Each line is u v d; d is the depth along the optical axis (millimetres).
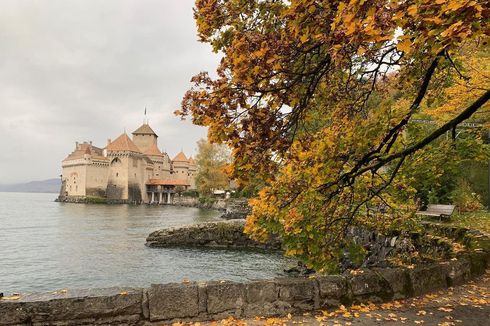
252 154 4855
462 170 21703
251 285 5762
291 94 4934
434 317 5727
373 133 5691
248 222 6547
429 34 2910
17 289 18500
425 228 13227
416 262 10172
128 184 122125
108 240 34531
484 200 22000
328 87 5855
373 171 6645
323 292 6047
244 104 4629
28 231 42000
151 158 139750
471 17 2789
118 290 5367
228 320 5445
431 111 9969
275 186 6051
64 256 26391
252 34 4469
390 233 14594
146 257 25969
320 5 3932
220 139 4613
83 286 18938
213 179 85938
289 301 5871
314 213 6516
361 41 3375
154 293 5332
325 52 4801
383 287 6480
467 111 5480
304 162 5797
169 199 128125
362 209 8672
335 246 7426
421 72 5910
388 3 3148
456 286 7375
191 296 5457
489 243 9484
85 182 125250
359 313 5867
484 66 8750
